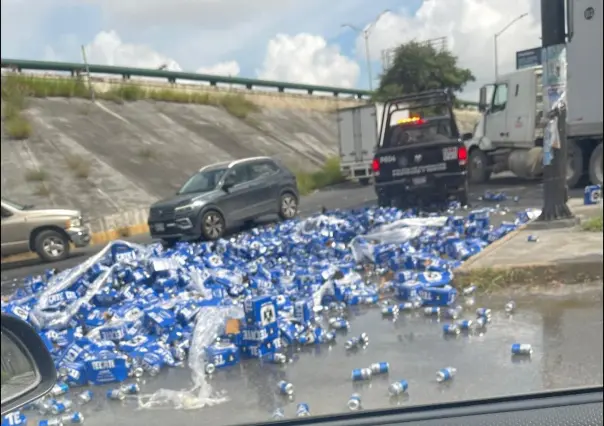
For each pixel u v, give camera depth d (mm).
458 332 5258
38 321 5699
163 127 16266
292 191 13688
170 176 15227
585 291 6227
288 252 8828
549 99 8609
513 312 5770
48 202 16453
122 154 17344
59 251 13398
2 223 13016
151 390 4398
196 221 11930
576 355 4535
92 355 4758
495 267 6750
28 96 20531
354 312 6184
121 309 5824
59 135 19094
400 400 3916
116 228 15461
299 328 5359
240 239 9797
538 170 15281
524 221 9555
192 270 6922
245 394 4219
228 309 5457
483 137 16656
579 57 12797
